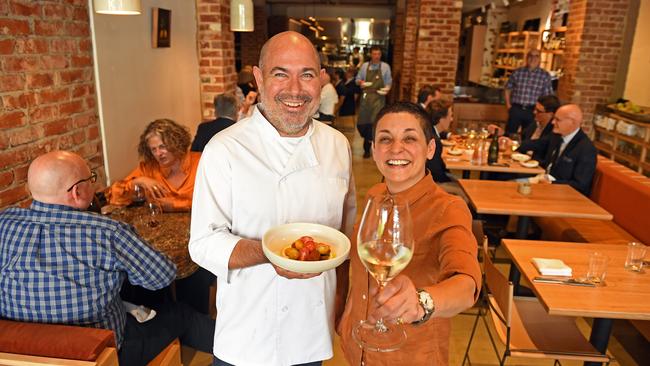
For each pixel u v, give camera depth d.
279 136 1.39
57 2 2.42
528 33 9.14
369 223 1.06
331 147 1.51
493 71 11.44
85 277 1.75
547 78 6.45
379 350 1.21
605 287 2.04
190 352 2.71
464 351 2.78
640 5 6.21
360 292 1.39
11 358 1.49
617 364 2.67
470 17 12.02
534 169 4.15
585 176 3.88
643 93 6.19
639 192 3.49
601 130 6.29
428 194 1.30
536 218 4.31
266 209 1.37
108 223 1.79
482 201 3.22
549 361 2.71
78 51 2.63
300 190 1.41
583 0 6.12
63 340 1.53
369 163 7.23
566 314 1.87
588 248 2.45
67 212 1.74
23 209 1.77
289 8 15.03
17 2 2.12
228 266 1.26
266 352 1.43
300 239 1.22
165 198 2.77
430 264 1.23
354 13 14.93
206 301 2.90
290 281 1.39
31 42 2.23
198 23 4.48
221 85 4.64
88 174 1.83
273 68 1.29
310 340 1.47
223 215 1.35
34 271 1.70
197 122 4.63
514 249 2.42
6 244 1.71
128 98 3.22
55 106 2.44
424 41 6.60
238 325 1.42
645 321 2.66
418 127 1.28
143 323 2.11
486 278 2.36
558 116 3.98
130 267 1.84
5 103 2.09
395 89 11.52
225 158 1.33
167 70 3.87
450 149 4.85
